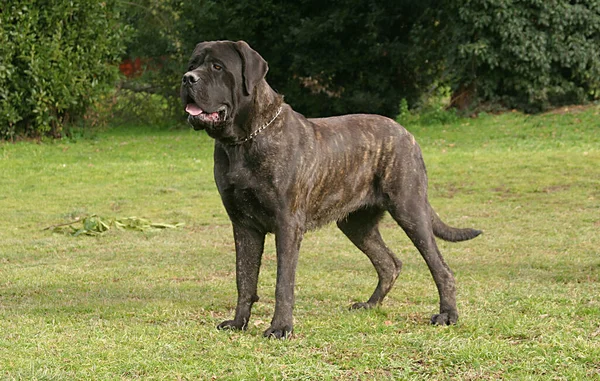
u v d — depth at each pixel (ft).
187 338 20.38
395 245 36.29
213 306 24.81
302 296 26.17
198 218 44.83
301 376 16.92
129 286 28.19
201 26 92.79
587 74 80.18
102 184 56.39
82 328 21.70
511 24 77.87
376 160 22.20
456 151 67.72
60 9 71.92
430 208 22.84
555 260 31.55
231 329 21.22
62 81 73.77
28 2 70.28
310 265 31.73
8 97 72.08
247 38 94.43
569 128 74.74
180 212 46.29
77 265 32.55
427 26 88.33
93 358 18.43
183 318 23.07
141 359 18.26
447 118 82.89
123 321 22.80
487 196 49.24
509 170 56.34
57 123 77.10
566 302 23.86
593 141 69.15
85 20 75.15
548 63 79.25
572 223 40.40
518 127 77.25
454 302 22.07
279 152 19.95
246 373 17.10
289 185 20.03
